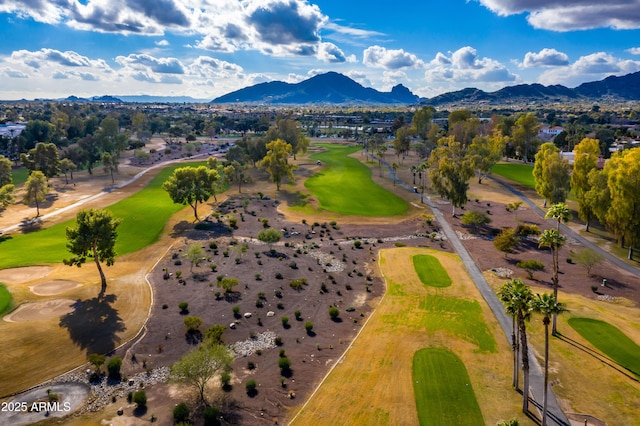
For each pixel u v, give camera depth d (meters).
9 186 111.56
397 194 137.62
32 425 39.19
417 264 80.12
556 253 51.31
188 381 44.06
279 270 76.75
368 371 47.62
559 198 112.62
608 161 95.38
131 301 62.97
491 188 145.12
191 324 54.91
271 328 57.38
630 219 80.81
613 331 55.41
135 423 39.47
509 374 47.03
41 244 88.00
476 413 40.88
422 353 50.88
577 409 41.56
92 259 80.06
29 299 62.41
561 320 58.38
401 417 40.38
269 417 40.53
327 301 65.94
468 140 199.50
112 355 50.16
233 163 148.38
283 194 138.88
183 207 120.12
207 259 80.75
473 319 58.94
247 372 47.69
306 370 48.12
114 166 179.12
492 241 95.62
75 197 131.62
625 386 44.75
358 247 91.81
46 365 47.84
